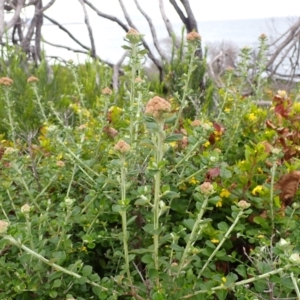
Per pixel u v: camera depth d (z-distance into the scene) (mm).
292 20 8633
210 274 1417
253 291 1437
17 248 1519
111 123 2436
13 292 1476
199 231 1395
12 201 1762
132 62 1973
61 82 4637
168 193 1320
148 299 1343
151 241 1664
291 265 1188
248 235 1706
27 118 3359
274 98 2344
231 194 1772
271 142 2111
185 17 4879
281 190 1744
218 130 2213
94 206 1693
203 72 4176
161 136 1258
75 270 1410
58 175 1943
